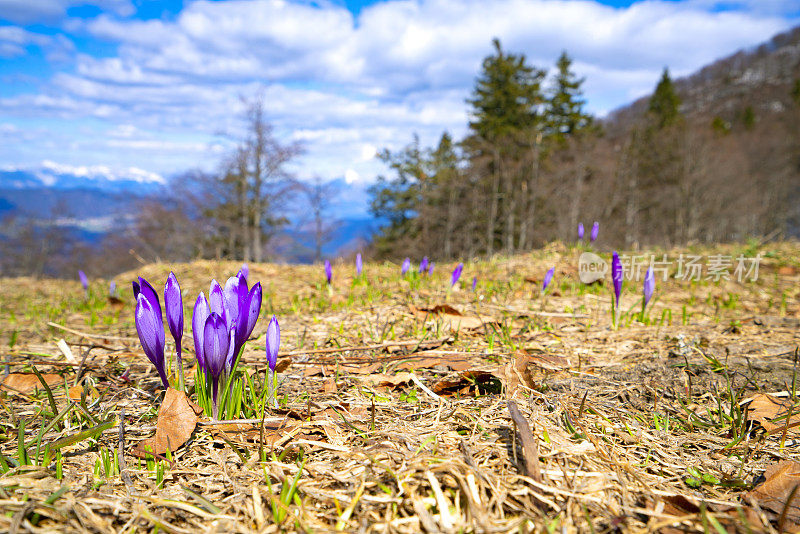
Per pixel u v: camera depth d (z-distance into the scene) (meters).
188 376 2.61
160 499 1.47
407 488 1.48
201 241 34.25
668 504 1.49
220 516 1.42
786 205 47.69
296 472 1.64
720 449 1.89
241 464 1.70
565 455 1.71
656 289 5.58
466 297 4.76
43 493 1.47
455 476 1.49
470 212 34.69
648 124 47.66
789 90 75.88
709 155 40.78
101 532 1.33
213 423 1.86
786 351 3.04
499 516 1.37
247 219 31.34
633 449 1.86
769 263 7.04
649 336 3.50
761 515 1.39
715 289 5.60
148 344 1.79
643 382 2.59
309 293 5.73
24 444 1.72
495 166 35.25
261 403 2.10
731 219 42.59
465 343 3.25
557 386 2.52
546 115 42.03
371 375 2.61
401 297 4.90
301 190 30.55
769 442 1.93
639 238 40.84
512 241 34.78
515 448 1.71
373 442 1.80
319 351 2.84
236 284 1.88
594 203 34.72
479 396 2.31
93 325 4.53
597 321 3.95
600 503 1.47
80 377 2.66
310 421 2.00
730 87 98.06
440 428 1.93
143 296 1.77
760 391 2.40
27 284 8.64
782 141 48.44
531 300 4.74
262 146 28.88
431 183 35.22
